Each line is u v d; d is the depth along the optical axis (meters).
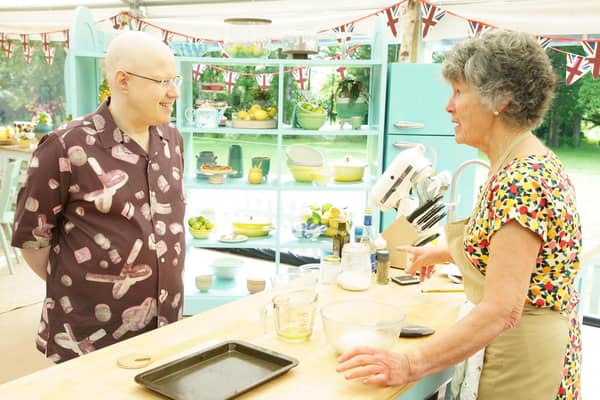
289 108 4.84
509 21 3.65
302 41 3.79
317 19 4.20
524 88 1.32
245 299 1.87
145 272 1.94
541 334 1.40
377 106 3.95
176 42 3.89
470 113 1.42
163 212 1.99
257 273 4.49
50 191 1.83
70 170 1.84
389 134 3.90
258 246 3.94
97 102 4.11
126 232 1.90
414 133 3.88
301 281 1.96
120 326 1.94
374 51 4.02
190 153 4.24
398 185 2.25
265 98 4.07
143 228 1.92
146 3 4.51
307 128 3.90
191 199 4.41
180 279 2.08
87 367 1.36
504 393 1.45
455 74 1.43
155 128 2.04
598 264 4.14
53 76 5.87
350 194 5.39
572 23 3.48
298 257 5.29
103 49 4.14
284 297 1.57
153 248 1.94
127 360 1.38
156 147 2.00
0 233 4.76
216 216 4.29
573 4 3.47
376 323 1.41
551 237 1.32
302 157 4.04
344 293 1.95
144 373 1.27
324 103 4.63
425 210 2.22
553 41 3.56
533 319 1.41
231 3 4.34
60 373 1.33
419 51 4.18
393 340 1.40
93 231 1.89
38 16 5.00
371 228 2.26
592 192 5.50
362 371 1.22
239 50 3.76
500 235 1.30
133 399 1.21
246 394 1.23
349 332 1.38
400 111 3.85
